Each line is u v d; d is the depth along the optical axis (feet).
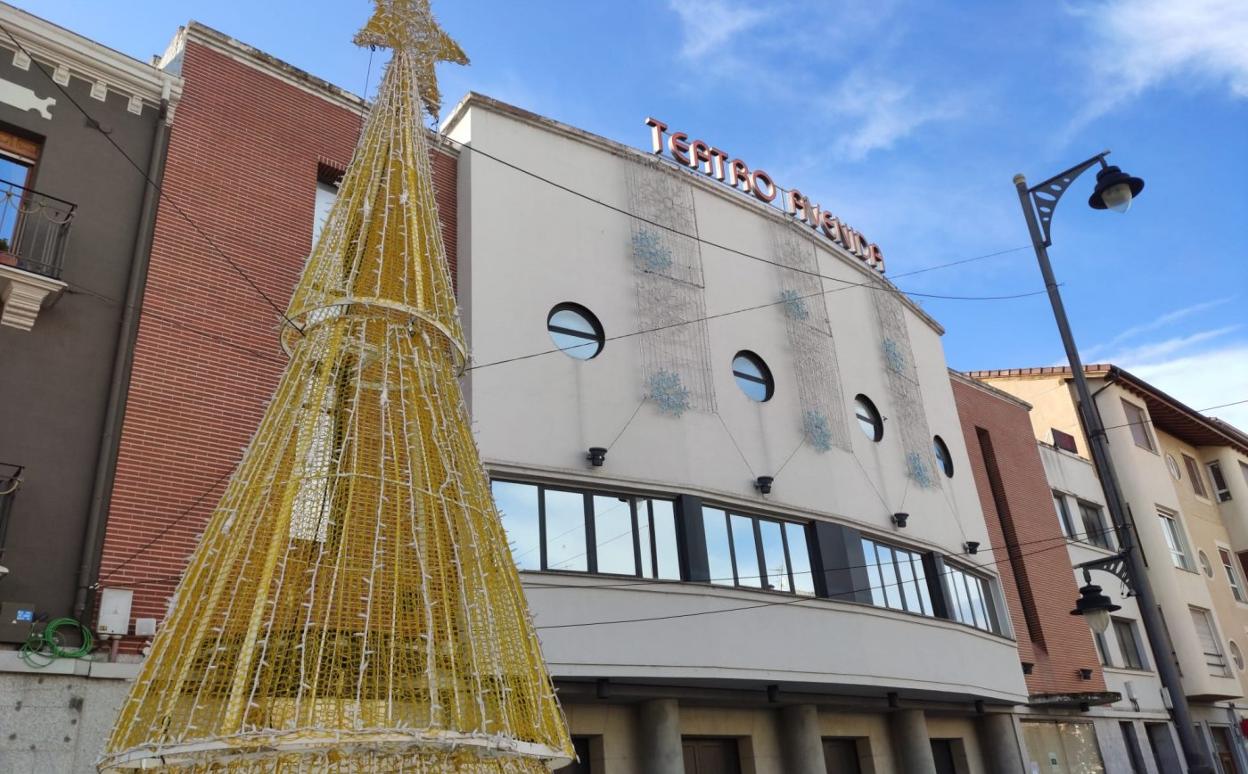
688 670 42.75
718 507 50.08
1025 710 67.26
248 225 40.42
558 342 47.78
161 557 32.76
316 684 15.40
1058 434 95.61
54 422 32.53
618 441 46.83
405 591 17.43
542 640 39.34
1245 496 107.86
